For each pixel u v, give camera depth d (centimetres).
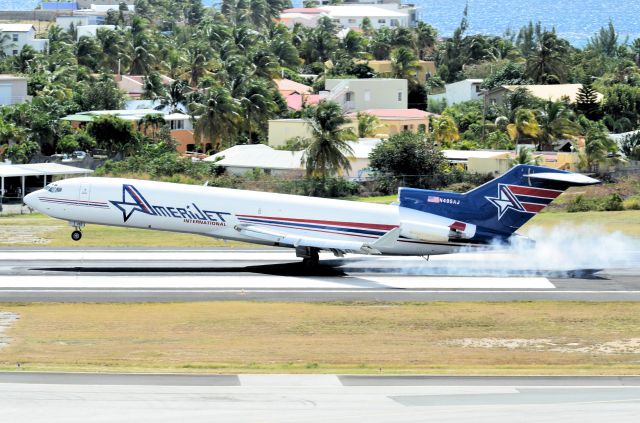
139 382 14475
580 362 16862
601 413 13175
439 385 14662
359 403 13550
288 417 12812
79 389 14000
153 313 19750
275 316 19700
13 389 13938
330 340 18025
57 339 17688
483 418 12888
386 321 19538
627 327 19450
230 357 16650
